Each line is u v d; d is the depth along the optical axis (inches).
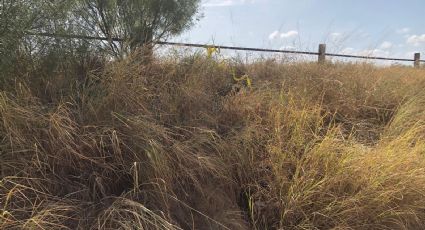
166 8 316.5
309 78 272.4
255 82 264.2
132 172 154.2
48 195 142.5
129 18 282.2
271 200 167.8
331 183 166.9
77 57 205.8
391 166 174.6
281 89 240.7
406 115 248.8
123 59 202.5
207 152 175.9
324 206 163.2
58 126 152.4
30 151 149.3
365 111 264.8
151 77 203.8
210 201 160.6
